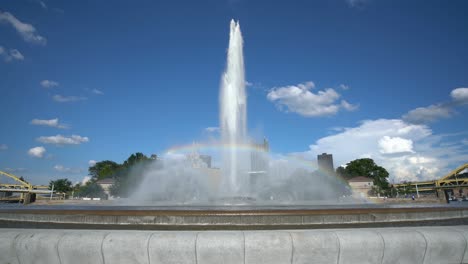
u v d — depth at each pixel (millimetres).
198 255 5004
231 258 5020
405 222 8375
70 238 5176
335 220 8008
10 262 5289
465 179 105000
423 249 5305
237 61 31250
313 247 5090
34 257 5203
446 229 5715
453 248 5402
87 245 5090
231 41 31422
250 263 5035
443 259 5406
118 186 69562
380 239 5215
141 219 7871
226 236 5129
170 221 7820
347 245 5129
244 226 7645
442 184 108812
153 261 5031
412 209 8766
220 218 7781
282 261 5066
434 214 8891
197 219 7773
